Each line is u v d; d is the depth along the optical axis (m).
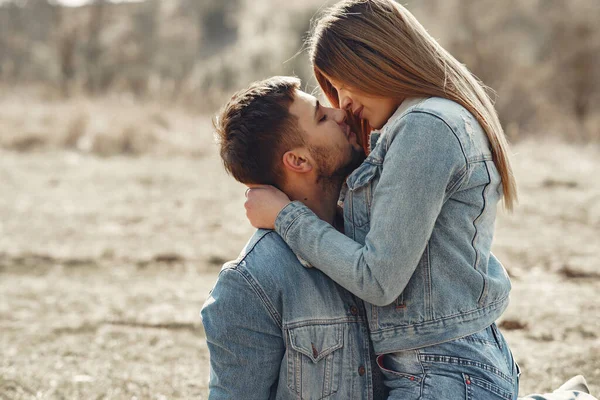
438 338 1.78
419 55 1.83
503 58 20.16
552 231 5.96
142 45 31.00
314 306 1.83
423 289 1.78
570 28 20.52
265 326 1.83
